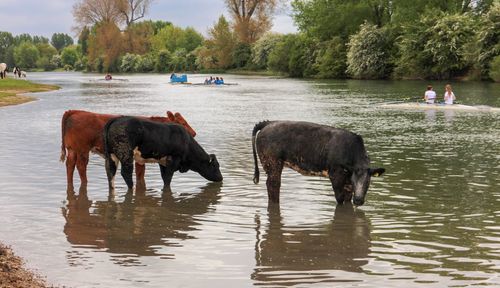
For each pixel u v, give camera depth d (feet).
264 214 35.17
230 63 390.21
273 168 37.83
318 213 35.19
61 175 46.14
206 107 115.96
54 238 30.42
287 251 28.35
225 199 39.06
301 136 37.19
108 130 40.75
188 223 33.32
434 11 231.30
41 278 24.63
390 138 67.77
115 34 447.42
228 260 27.12
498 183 42.68
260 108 112.06
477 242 29.37
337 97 142.61
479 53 201.87
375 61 247.50
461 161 51.96
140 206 37.27
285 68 315.99
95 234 31.19
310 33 303.68
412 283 24.08
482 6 244.42
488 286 23.63
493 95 140.15
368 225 32.58
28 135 70.23
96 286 23.86
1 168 48.65
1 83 192.95
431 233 30.96
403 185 42.27
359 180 35.17
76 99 140.87
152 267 26.17
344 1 293.02
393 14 271.08
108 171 41.24
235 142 65.21
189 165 43.62
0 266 25.27
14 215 34.76
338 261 26.89
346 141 35.68
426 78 231.91
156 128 41.27
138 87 207.62
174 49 488.44
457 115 94.68
